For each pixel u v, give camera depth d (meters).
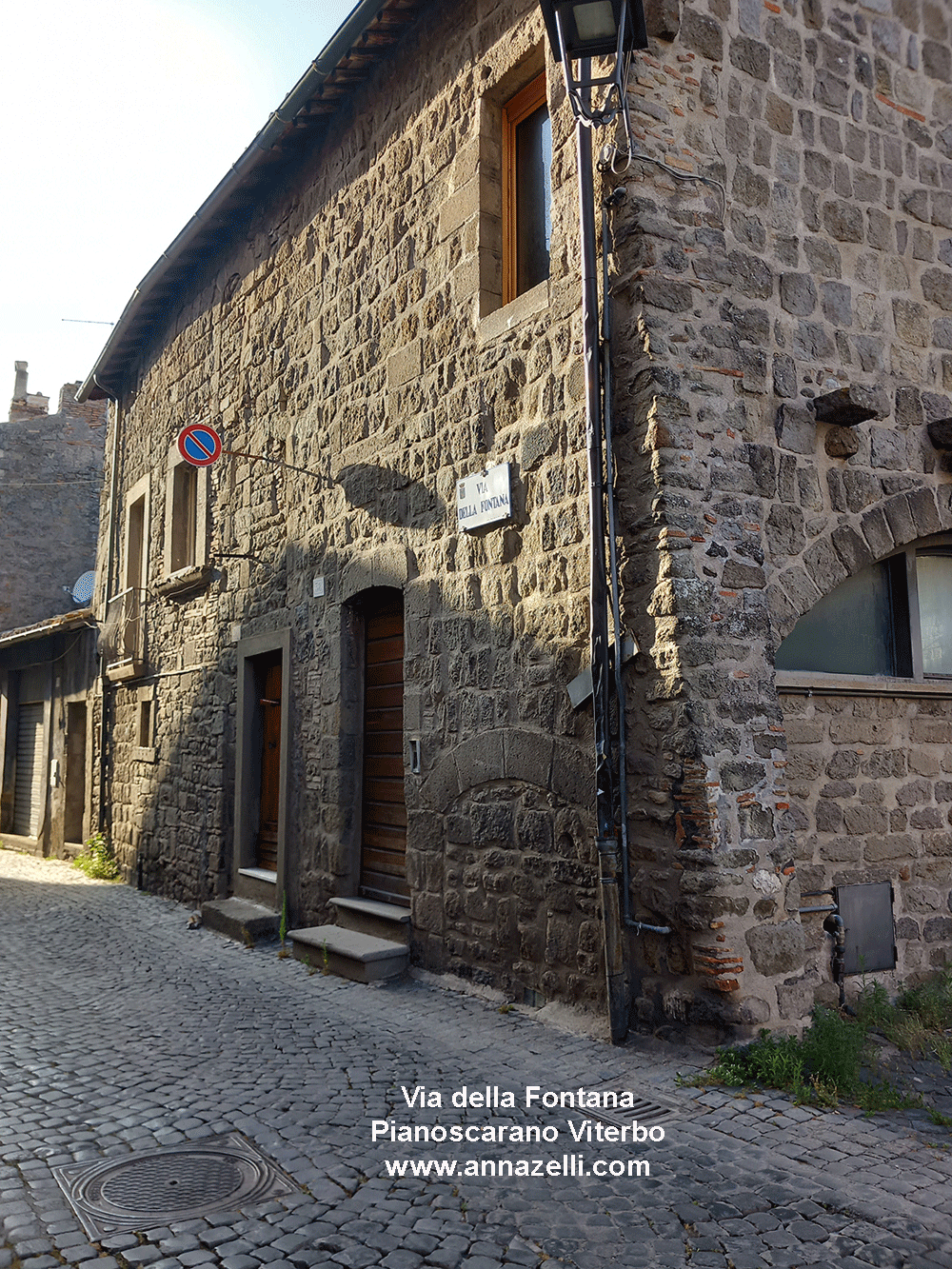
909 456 5.78
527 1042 4.80
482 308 6.12
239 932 7.76
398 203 7.12
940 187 6.17
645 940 4.72
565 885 5.20
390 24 7.02
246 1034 5.11
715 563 4.79
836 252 5.64
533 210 6.18
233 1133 3.73
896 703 5.75
